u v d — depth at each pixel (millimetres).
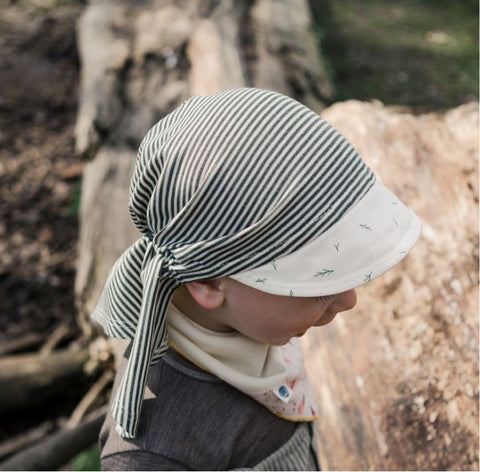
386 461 1646
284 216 977
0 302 3807
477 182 2234
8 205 4504
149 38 4543
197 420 1145
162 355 1106
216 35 4438
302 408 1289
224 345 1149
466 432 1629
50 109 5438
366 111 2682
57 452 2545
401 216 1041
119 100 3986
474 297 1902
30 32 6391
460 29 7188
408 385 1767
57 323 3691
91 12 5055
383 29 7059
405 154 2445
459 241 2066
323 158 988
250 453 1206
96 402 3102
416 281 1991
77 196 4566
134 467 1110
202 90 3893
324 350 1955
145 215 1113
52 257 4148
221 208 987
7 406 3049
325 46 6648
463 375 1738
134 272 1132
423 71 6383
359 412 1766
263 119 999
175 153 1019
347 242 990
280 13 5102
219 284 1064
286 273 994
